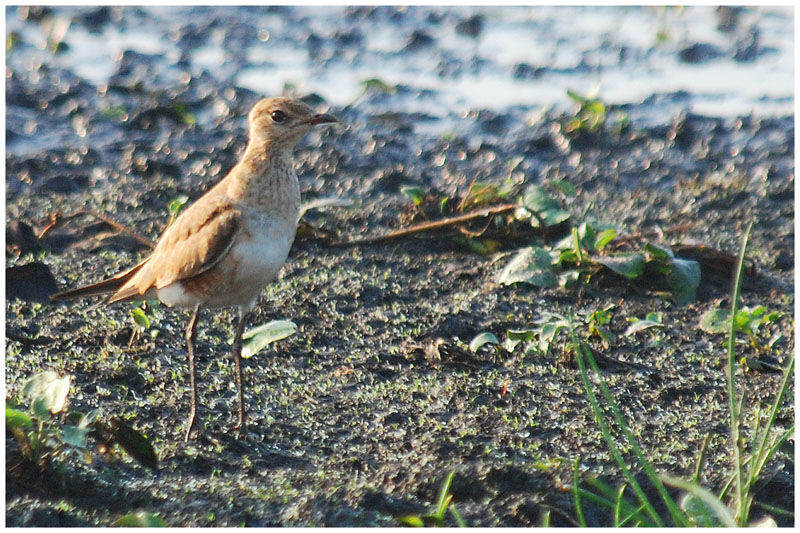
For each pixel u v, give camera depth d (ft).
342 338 35.29
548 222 41.91
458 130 57.67
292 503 25.11
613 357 34.42
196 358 33.24
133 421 29.01
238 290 29.94
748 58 67.77
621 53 68.69
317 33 72.08
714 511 24.44
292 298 38.06
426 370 33.19
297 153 53.93
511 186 44.65
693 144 56.13
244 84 62.90
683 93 62.34
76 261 40.50
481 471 26.43
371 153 54.29
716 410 31.09
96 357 32.55
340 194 49.57
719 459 28.19
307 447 28.35
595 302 38.83
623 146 55.88
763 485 26.73
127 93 60.23
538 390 31.94
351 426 29.55
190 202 47.67
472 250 43.16
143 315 33.42
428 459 27.63
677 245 42.16
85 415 25.80
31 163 50.03
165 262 30.04
